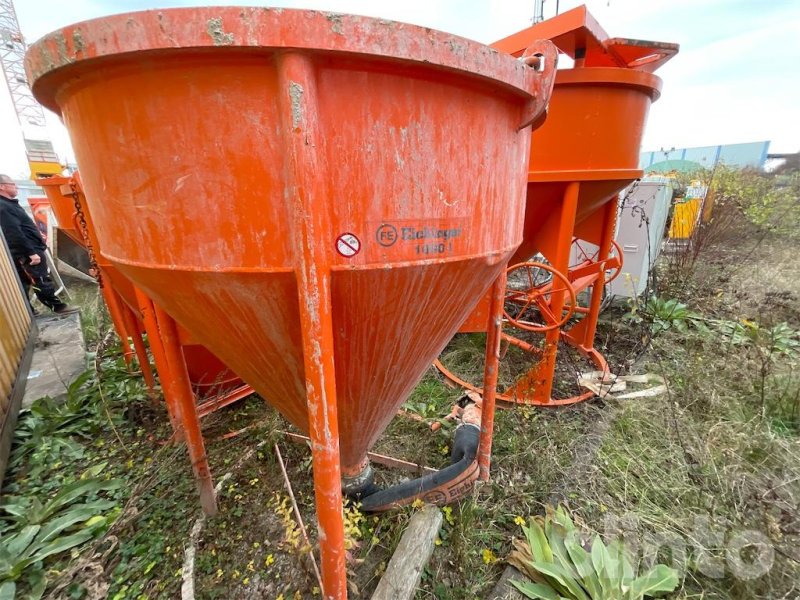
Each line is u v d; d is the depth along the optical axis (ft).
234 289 2.77
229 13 2.01
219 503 6.31
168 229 2.64
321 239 2.46
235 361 3.88
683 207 20.88
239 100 2.28
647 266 15.20
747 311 14.25
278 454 7.00
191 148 2.41
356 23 2.10
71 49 2.27
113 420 8.64
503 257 3.69
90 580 5.25
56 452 7.75
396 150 2.54
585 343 11.70
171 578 5.24
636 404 8.85
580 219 9.33
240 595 5.01
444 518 5.96
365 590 5.00
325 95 2.30
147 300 6.68
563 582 4.84
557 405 9.18
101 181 2.81
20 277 15.37
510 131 3.26
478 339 12.73
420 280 3.00
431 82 2.52
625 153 7.72
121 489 6.79
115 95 2.44
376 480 6.87
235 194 2.45
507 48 8.04
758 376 9.24
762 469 6.68
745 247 21.68
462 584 5.16
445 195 2.83
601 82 6.98
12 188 14.92
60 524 5.91
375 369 3.77
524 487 6.61
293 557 5.41
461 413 8.08
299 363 3.52
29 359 11.59
